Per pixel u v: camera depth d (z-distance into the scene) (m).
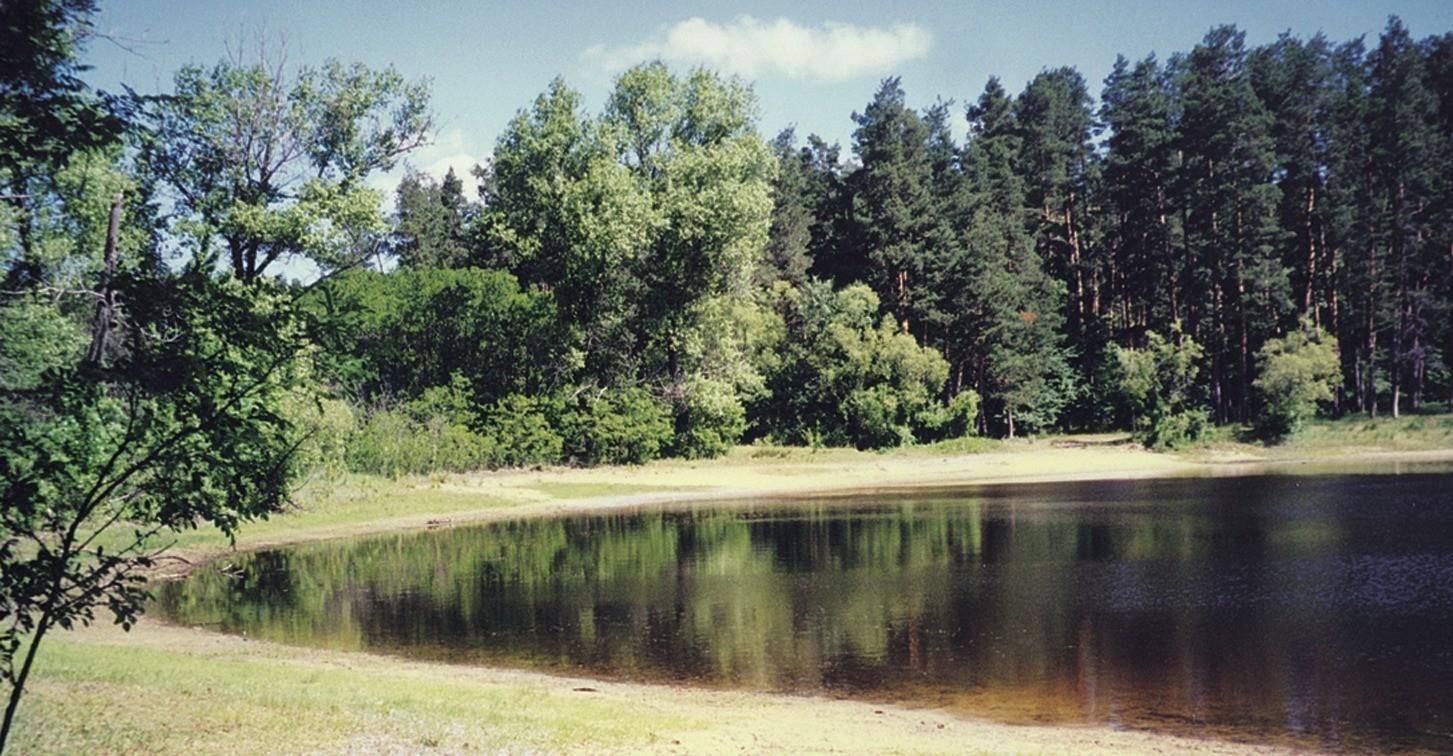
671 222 58.28
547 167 58.69
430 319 58.78
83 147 6.03
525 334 58.88
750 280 71.88
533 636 18.09
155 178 37.72
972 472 58.44
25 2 5.73
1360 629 17.05
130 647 15.74
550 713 11.44
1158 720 12.29
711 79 61.09
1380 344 79.75
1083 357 83.75
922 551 28.27
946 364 71.31
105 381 5.90
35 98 5.92
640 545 31.22
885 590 22.23
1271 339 72.00
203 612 20.64
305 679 12.88
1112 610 19.28
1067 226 91.19
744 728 11.43
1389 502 36.62
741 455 65.56
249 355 6.36
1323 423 70.81
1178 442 66.31
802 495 48.22
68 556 5.80
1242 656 15.49
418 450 49.84
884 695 13.70
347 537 33.88
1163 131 81.31
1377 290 73.62
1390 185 75.00
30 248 21.55
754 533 33.59
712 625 18.86
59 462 5.79
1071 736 11.55
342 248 42.50
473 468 53.72
